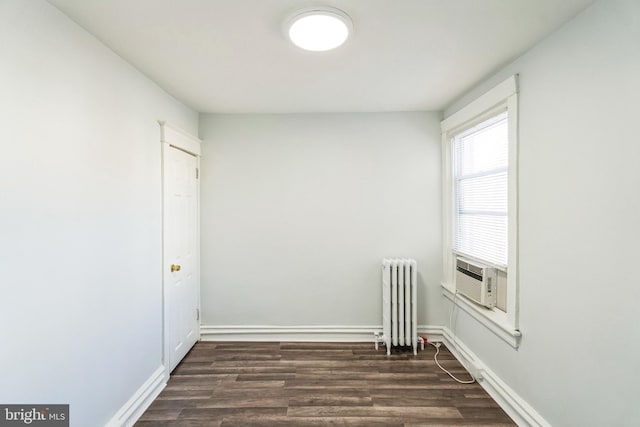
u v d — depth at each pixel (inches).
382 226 117.7
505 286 84.2
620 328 49.0
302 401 81.7
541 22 58.9
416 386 88.5
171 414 76.7
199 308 116.7
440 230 116.8
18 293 46.3
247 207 117.8
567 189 58.9
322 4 53.1
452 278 112.9
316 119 117.1
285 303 118.7
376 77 84.8
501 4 53.3
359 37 63.9
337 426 72.4
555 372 61.9
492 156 90.1
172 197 95.7
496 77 81.5
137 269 77.3
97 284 63.1
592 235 53.6
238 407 79.4
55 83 52.9
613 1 49.6
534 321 67.7
